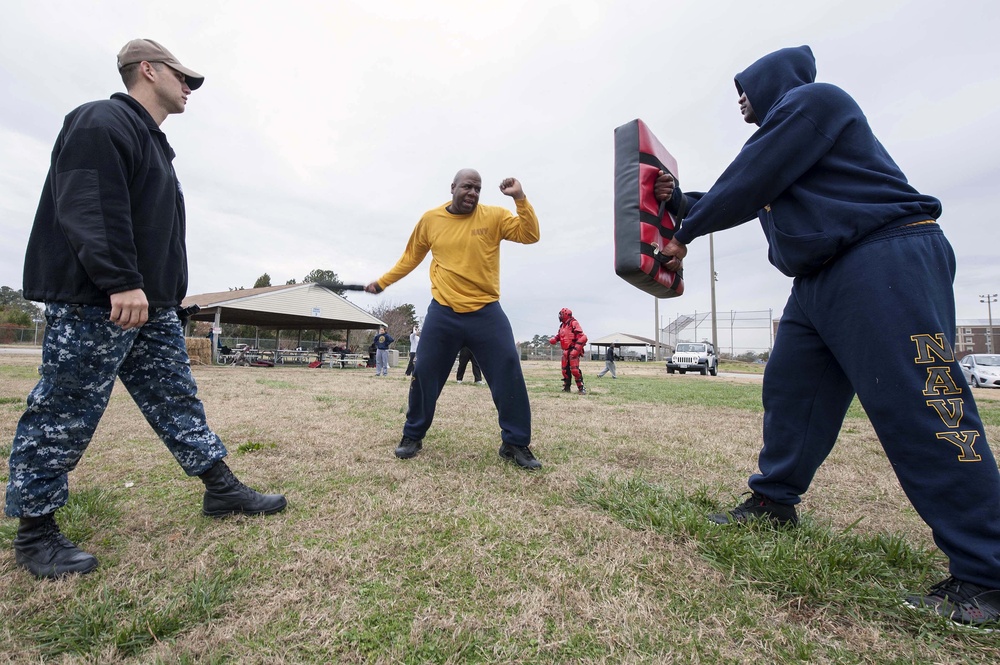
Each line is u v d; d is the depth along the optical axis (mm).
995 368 16578
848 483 2768
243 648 1158
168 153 1928
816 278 1620
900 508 2318
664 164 2035
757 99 1858
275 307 22281
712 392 9469
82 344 1568
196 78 1991
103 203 1517
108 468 2691
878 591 1424
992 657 1161
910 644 1206
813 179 1624
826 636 1242
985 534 1301
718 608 1360
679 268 2059
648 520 1970
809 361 1789
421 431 3070
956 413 1339
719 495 2418
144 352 1879
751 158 1596
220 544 1719
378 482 2488
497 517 2004
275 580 1474
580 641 1211
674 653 1165
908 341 1388
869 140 1595
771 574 1501
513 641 1205
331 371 17281
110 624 1234
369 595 1402
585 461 3090
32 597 1349
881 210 1464
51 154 1657
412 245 3240
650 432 4250
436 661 1133
